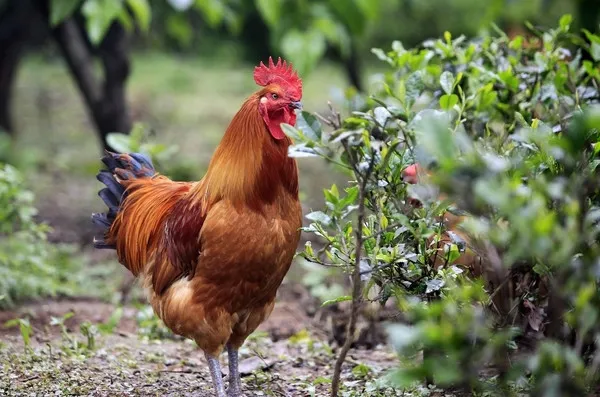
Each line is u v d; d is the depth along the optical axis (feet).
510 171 18.52
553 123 23.54
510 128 23.02
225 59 105.29
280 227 20.99
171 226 21.89
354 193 19.89
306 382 24.84
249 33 103.91
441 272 20.16
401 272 20.75
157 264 22.38
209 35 104.37
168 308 21.84
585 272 16.31
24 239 35.37
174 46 106.01
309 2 41.27
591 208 17.72
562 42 26.63
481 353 16.06
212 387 24.31
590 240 16.99
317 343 28.71
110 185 25.76
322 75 100.83
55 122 77.56
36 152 62.54
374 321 28.60
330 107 19.60
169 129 74.18
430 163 17.97
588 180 17.25
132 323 31.55
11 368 24.98
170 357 27.40
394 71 29.45
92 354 26.89
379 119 19.10
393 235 20.21
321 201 49.26
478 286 17.88
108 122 48.11
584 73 26.40
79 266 38.04
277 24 40.34
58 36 47.29
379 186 19.79
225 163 20.93
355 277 18.52
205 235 20.76
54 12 35.68
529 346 21.75
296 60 40.11
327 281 33.88
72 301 34.04
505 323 21.25
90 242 42.83
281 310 33.12
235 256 20.68
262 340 29.22
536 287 21.45
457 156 16.93
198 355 27.86
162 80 94.53
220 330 21.52
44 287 33.24
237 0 44.60
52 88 92.48
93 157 64.64
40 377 24.34
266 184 20.63
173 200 23.81
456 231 23.62
